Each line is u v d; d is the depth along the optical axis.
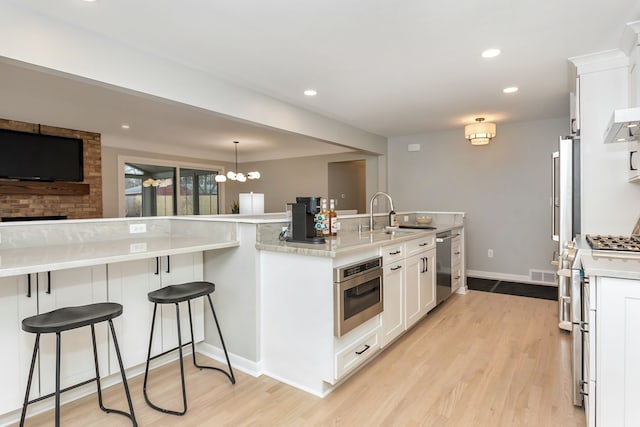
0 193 5.12
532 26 2.39
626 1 2.10
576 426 1.86
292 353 2.32
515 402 2.09
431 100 4.11
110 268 2.25
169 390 2.25
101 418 1.96
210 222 2.70
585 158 2.95
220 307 2.67
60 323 1.61
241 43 2.62
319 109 4.49
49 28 2.22
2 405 1.83
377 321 2.59
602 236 2.60
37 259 1.75
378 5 2.13
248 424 1.90
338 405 2.07
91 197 6.20
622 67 2.79
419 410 2.02
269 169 8.70
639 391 1.44
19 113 4.83
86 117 5.09
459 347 2.87
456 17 2.27
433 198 6.02
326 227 2.96
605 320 1.48
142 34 2.47
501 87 3.66
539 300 4.22
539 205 5.14
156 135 6.47
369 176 6.73
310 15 2.24
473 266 5.69
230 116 3.47
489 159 5.52
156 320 2.50
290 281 2.31
